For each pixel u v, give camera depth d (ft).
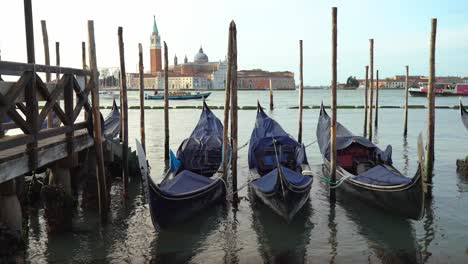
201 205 36.35
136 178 49.52
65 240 31.45
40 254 29.12
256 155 44.47
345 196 42.14
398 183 34.17
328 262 28.12
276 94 424.05
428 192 40.45
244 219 36.52
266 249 30.32
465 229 33.40
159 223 31.71
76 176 39.17
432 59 40.01
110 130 60.64
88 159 38.27
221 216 37.29
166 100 59.31
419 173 31.71
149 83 466.70
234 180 39.60
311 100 276.62
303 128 104.22
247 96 360.69
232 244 31.24
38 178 41.50
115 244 30.94
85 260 28.37
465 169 50.70
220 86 508.12
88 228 33.76
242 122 119.03
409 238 31.89
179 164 43.98
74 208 37.09
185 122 117.70
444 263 27.61
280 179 32.86
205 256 29.17
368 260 28.32
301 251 29.91
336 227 34.37
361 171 43.29
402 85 551.59
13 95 23.79
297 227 34.47
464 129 97.55
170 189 34.06
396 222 35.24
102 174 33.45
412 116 135.03
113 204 39.91
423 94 274.16
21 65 24.66
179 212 33.24
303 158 44.39
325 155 48.03
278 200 33.45
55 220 32.32
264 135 47.78
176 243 31.35
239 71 586.86
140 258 28.84
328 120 55.98
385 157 43.68
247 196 43.29
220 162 45.80
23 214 32.53
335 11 37.63
